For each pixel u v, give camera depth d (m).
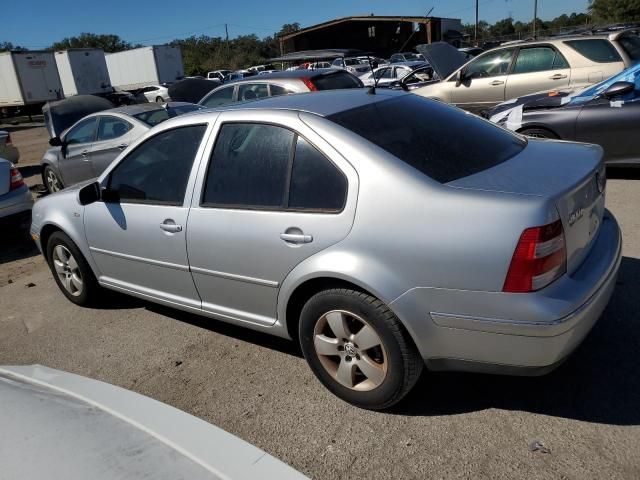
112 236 3.96
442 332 2.53
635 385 2.86
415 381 2.72
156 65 37.38
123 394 2.03
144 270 3.84
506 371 2.50
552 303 2.34
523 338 2.38
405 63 20.52
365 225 2.64
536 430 2.62
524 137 3.49
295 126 3.00
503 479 2.36
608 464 2.37
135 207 3.76
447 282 2.46
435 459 2.52
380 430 2.76
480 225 2.40
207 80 14.11
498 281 2.36
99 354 3.91
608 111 6.15
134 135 7.90
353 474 2.50
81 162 8.66
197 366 3.58
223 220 3.20
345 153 2.79
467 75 9.76
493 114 7.26
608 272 2.67
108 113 8.34
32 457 1.56
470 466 2.45
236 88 8.93
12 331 4.52
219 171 3.31
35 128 28.09
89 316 4.57
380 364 2.78
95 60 34.41
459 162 2.81
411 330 2.57
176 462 1.60
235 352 3.69
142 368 3.64
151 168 3.71
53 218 4.46
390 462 2.54
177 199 3.51
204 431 1.79
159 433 1.75
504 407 2.82
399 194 2.59
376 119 3.04
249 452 1.69
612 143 6.20
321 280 2.85
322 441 2.73
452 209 2.47
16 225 6.97
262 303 3.17
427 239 2.49
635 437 2.51
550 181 2.58
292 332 3.19
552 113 6.49
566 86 8.34
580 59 8.47
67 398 1.95
